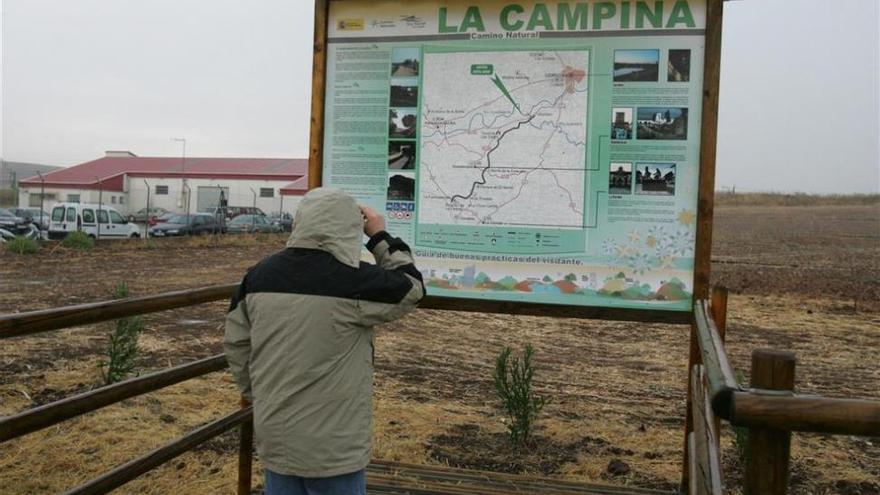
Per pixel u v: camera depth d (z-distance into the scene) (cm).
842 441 598
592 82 421
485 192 437
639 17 415
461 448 557
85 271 1819
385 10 450
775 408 160
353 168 455
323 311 266
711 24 404
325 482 269
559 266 427
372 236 313
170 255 2320
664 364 907
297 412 264
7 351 836
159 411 625
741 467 529
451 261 441
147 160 5884
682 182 411
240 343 285
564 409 680
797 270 2061
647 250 416
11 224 2939
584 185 423
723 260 2292
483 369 846
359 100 454
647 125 415
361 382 274
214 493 463
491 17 435
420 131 446
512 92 433
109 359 796
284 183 5166
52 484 472
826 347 1059
